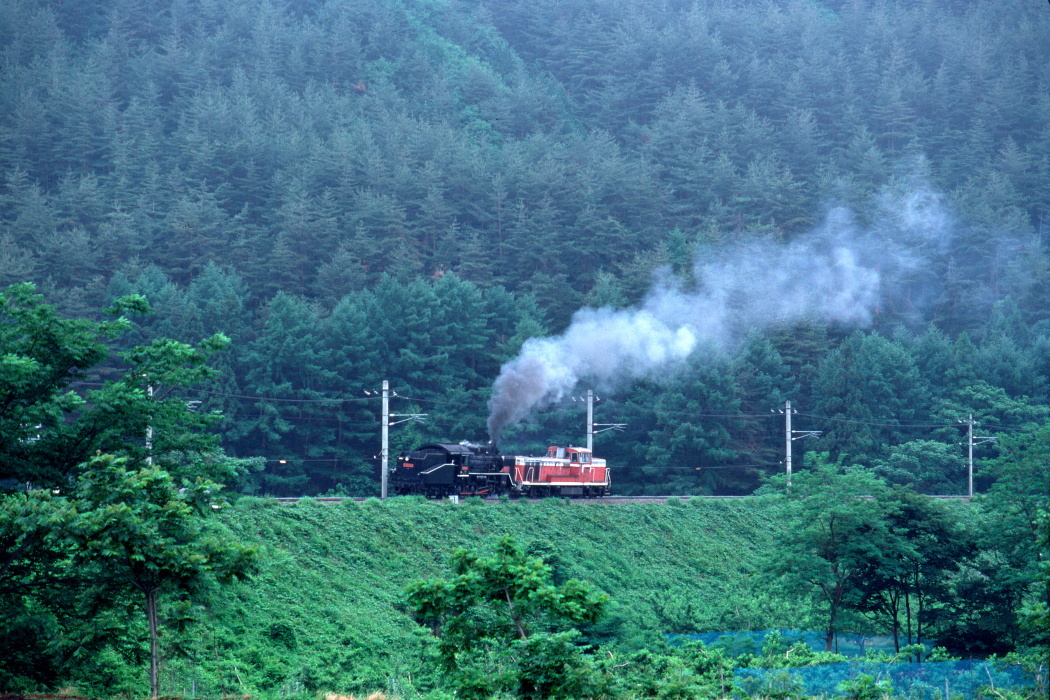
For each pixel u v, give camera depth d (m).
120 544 77.75
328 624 149.12
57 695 88.00
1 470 95.12
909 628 181.62
